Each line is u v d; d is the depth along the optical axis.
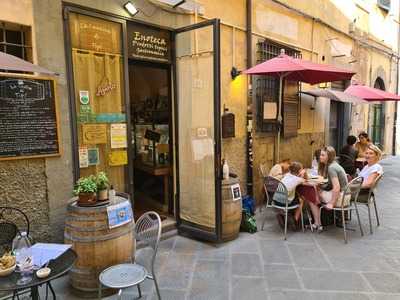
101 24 3.67
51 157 3.28
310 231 4.63
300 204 4.58
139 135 5.38
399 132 13.62
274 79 6.16
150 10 4.09
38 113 3.14
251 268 3.50
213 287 3.12
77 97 3.51
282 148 6.65
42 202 3.25
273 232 4.59
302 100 7.24
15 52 3.12
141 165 5.10
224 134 5.09
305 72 5.44
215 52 3.85
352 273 3.38
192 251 3.95
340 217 4.89
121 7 3.78
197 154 4.29
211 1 4.88
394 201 6.32
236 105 5.42
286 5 6.47
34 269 2.10
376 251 3.94
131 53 4.02
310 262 3.64
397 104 13.41
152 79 5.14
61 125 3.34
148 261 3.67
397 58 12.92
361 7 9.87
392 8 12.20
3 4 2.91
